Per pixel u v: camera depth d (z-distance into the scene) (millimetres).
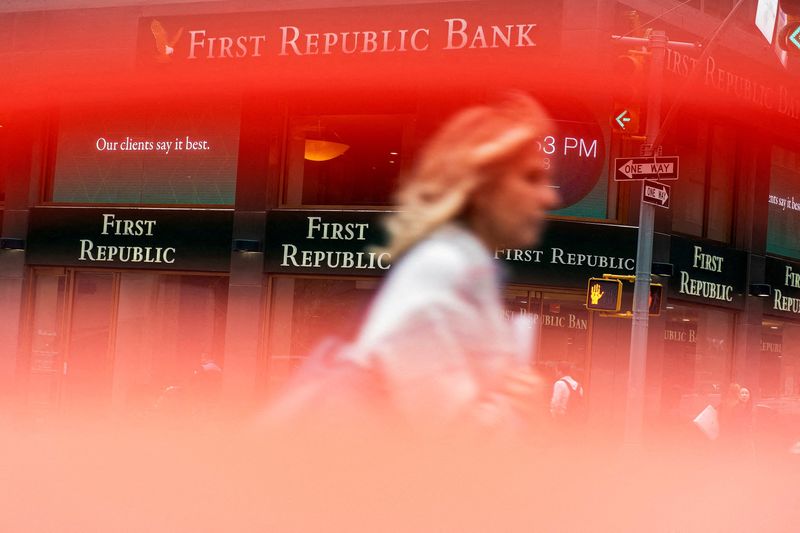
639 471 16734
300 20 23031
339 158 22891
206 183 23781
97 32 24625
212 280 23625
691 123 24875
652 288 17750
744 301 26375
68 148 24922
